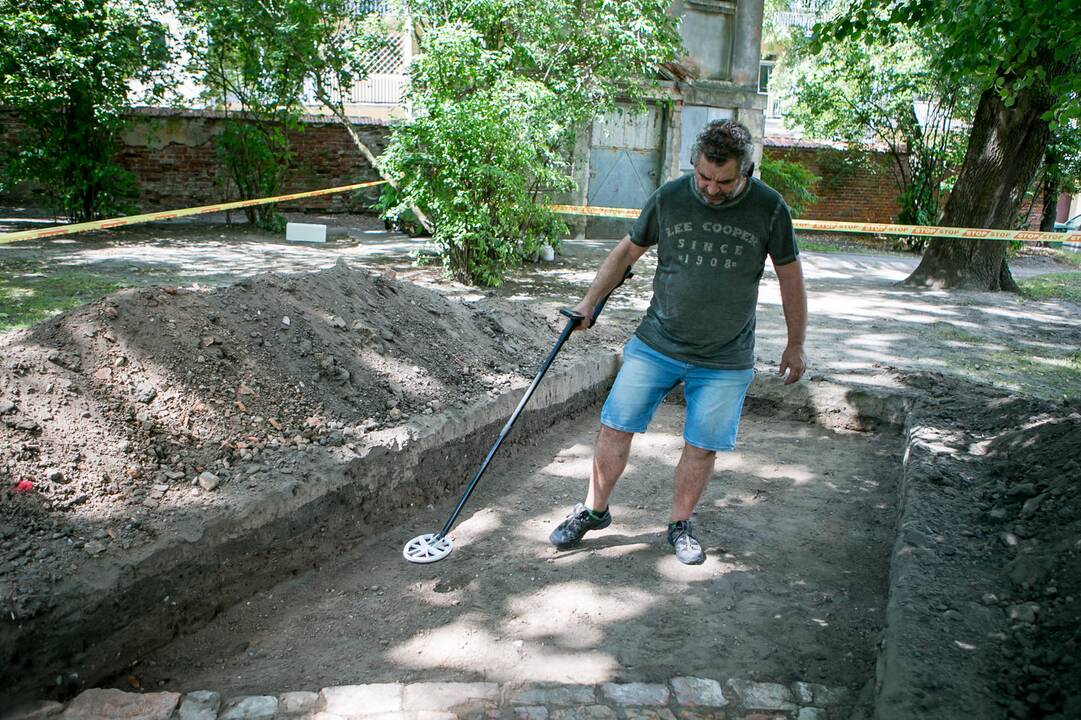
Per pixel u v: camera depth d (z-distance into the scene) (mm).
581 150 14312
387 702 2594
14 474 2977
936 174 18438
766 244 3318
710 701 2678
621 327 7148
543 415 5262
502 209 9117
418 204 9406
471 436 4512
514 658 2949
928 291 11414
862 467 4922
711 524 4098
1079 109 5516
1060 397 6055
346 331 4637
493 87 9141
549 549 3787
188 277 8812
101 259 9914
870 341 7785
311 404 4008
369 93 20266
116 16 11797
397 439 3971
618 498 4383
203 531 3025
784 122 20938
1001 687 2414
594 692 2697
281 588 3352
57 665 2568
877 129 18766
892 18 5961
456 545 3795
